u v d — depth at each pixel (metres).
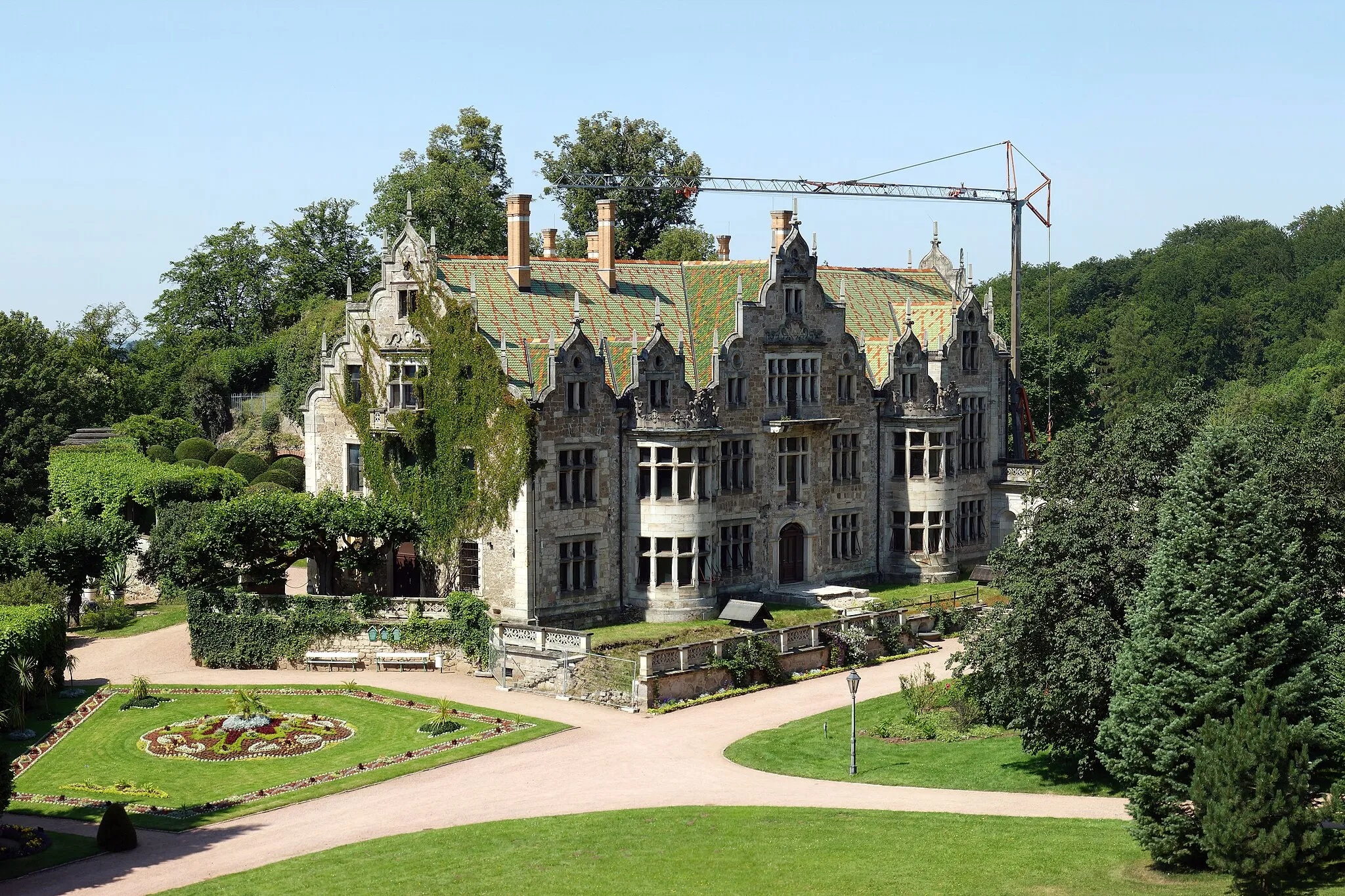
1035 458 115.50
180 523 96.19
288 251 167.62
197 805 59.66
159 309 170.88
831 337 94.88
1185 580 50.59
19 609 75.56
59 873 51.47
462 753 65.88
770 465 91.62
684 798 58.66
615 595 86.00
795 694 76.38
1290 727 47.00
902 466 99.38
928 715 69.44
